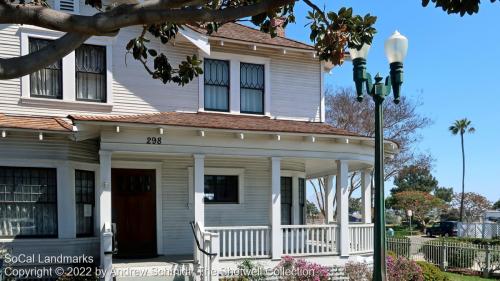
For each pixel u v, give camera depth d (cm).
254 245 1484
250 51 1611
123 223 1439
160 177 1483
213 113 1545
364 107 3425
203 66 1548
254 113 1611
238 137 1312
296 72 1686
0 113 1289
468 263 2128
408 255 2266
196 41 1468
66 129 1192
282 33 1798
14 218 1229
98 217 1340
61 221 1259
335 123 3428
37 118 1292
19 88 1317
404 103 3484
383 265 739
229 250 1295
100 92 1405
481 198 7150
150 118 1291
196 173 1277
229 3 753
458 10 602
